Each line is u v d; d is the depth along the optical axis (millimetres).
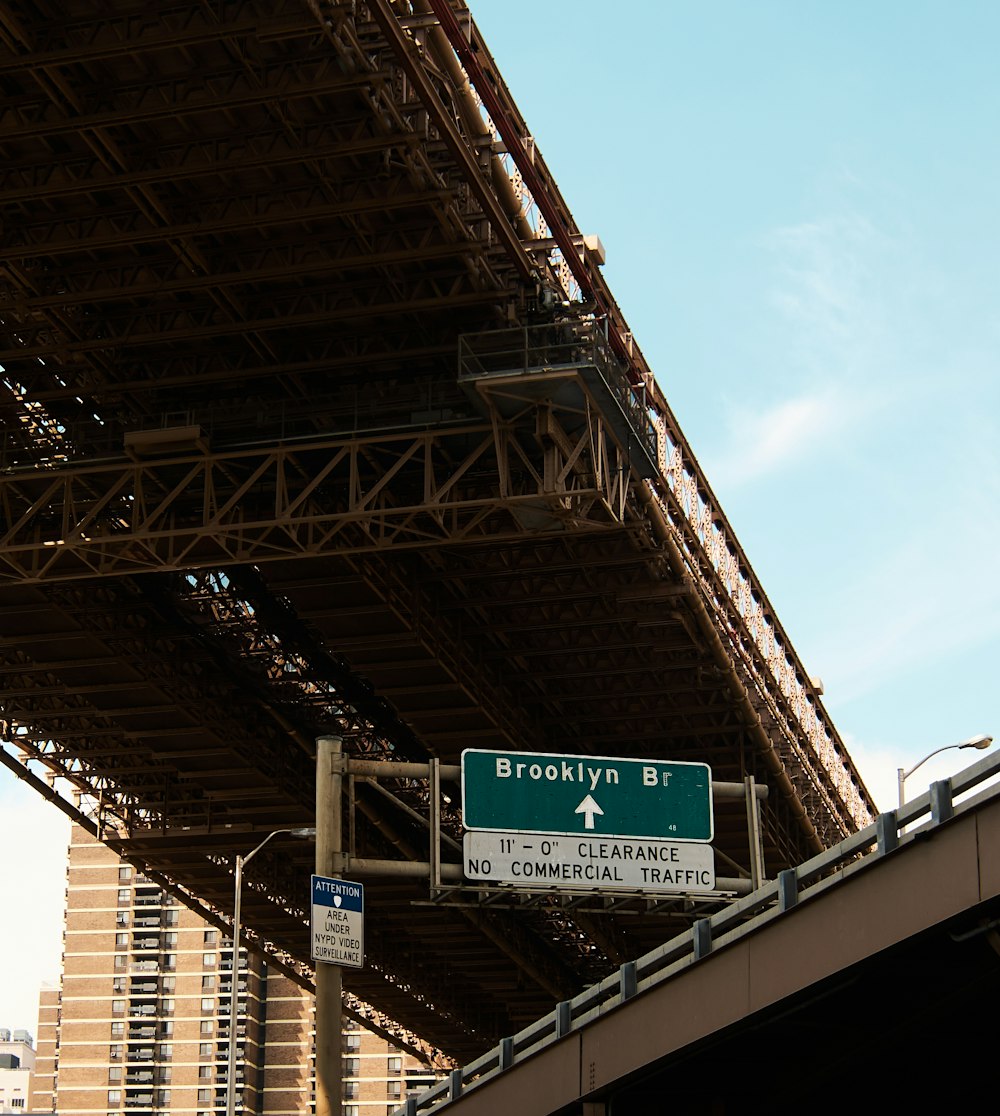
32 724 74188
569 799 27688
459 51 45344
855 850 24297
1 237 48625
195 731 71688
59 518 58844
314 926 24188
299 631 66688
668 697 70438
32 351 53281
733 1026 25953
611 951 88812
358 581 59656
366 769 26062
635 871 27719
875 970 24562
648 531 57781
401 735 73125
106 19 41562
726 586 68375
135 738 72812
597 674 68438
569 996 99250
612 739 73125
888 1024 26688
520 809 27391
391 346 53344
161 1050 180125
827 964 24328
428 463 52344
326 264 48844
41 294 51000
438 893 26422
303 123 44750
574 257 53062
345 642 63062
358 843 79500
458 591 63219
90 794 80312
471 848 26906
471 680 66688
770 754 71688
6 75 43688
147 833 80562
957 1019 27062
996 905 21969
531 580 62719
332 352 53719
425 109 43312
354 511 52656
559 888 27250
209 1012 180625
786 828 77875
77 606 63688
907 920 23141
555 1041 29531
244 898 88438
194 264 49156
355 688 70312
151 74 43188
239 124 44812
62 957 185250
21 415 57688
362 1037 184625
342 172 46500
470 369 50375
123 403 56250
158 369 54969
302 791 77000
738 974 25906
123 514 59656
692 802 28297
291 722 72188
